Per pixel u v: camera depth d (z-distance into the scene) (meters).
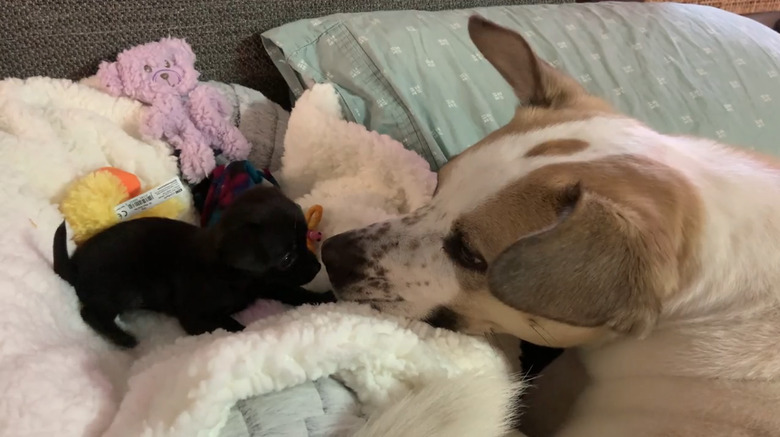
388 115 1.54
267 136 1.61
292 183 1.53
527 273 0.83
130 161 1.36
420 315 1.10
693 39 1.90
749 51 1.90
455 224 1.05
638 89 1.73
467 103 1.57
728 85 1.79
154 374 0.91
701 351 0.96
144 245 1.14
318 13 1.71
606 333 1.02
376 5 1.80
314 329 0.90
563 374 1.17
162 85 1.44
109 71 1.45
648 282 0.85
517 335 1.09
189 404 0.80
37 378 0.87
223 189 1.36
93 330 1.10
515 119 1.14
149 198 1.29
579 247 0.84
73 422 0.85
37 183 1.22
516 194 0.99
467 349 1.04
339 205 1.37
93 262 1.11
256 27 1.64
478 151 1.09
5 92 1.31
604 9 1.98
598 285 0.84
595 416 1.05
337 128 1.48
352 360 0.91
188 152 1.42
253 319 1.20
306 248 1.19
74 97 1.42
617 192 0.91
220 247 1.09
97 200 1.22
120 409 0.88
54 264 1.10
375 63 1.55
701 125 1.70
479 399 0.91
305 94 1.52
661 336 1.00
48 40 1.47
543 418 1.16
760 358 0.93
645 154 1.00
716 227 0.95
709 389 0.94
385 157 1.43
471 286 1.05
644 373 1.01
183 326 1.17
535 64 1.18
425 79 1.57
